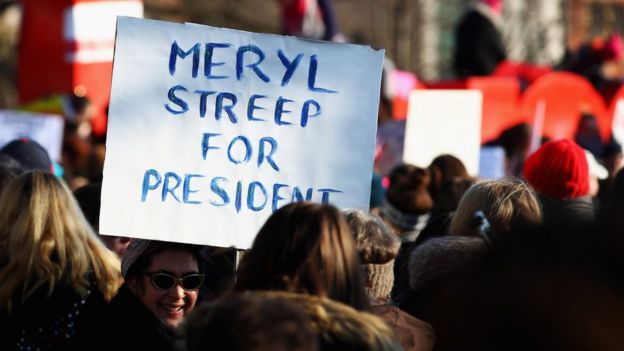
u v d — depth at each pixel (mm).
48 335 7473
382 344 5180
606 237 4637
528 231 4883
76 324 7383
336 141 7746
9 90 36375
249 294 4703
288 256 5469
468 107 14695
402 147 16266
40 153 11617
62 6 20203
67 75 20203
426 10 39062
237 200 7629
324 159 7734
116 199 7492
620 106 20656
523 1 35906
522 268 4766
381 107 21641
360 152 7754
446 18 39406
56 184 7695
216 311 4520
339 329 5152
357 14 40250
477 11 23453
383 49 7785
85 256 7578
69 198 7719
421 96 14906
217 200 7602
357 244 6816
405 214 10430
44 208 7582
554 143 9211
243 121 7699
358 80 7777
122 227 7465
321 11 24516
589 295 4586
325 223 5512
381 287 6867
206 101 7676
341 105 7773
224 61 7715
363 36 40000
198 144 7637
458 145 14734
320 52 7777
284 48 7773
